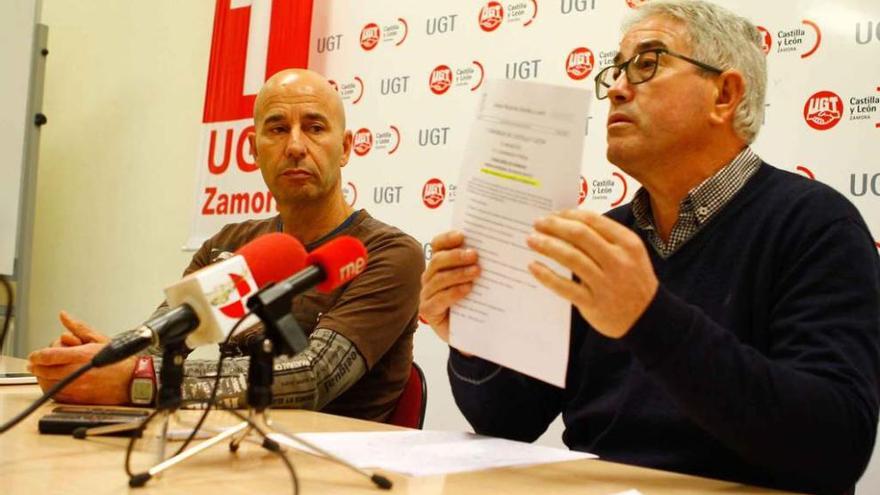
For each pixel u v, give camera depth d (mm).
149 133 3777
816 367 1017
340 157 2086
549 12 2691
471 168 1011
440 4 2947
